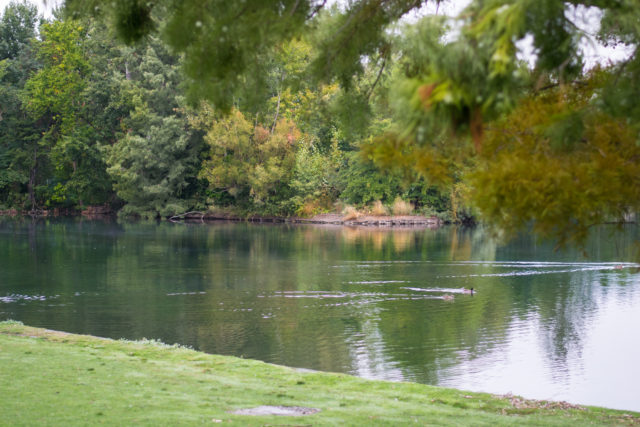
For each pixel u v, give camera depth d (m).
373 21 6.87
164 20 6.60
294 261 32.44
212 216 65.81
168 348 13.17
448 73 4.07
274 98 61.09
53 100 65.12
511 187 4.85
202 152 65.44
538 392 12.38
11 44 73.56
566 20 4.63
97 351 12.36
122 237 44.66
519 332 17.50
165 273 28.09
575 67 5.47
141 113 62.12
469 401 10.09
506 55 3.91
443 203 61.41
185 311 20.12
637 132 5.05
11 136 68.50
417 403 9.80
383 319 19.16
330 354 15.28
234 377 10.85
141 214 65.19
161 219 65.44
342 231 52.09
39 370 10.11
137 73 67.69
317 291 23.89
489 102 4.01
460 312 20.22
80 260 32.16
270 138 60.69
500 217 5.06
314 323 18.62
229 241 42.59
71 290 23.67
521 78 4.29
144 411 7.92
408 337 16.97
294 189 63.94
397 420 8.41
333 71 7.45
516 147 5.32
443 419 8.72
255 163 61.78
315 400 9.48
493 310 20.48
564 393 12.43
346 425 7.91
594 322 18.75
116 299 22.02
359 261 32.50
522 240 44.09
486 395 10.53
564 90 5.32
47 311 19.92
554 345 16.11
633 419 9.20
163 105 63.75
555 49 4.69
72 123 66.75
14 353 11.48
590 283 25.84
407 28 4.59
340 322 18.77
